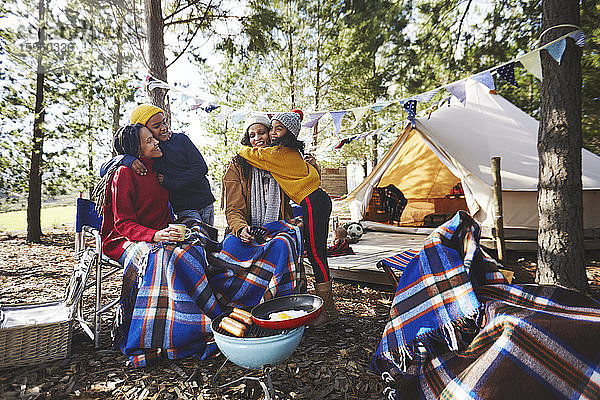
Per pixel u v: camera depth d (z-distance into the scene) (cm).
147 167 293
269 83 1135
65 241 779
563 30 330
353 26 695
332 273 434
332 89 1073
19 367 225
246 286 268
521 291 191
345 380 216
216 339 196
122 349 243
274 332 202
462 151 619
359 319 315
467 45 611
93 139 774
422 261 218
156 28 434
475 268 221
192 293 250
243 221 283
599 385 141
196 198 322
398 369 203
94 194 287
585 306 175
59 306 267
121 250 262
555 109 339
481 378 153
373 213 762
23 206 743
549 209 345
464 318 193
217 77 1052
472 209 572
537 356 150
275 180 302
